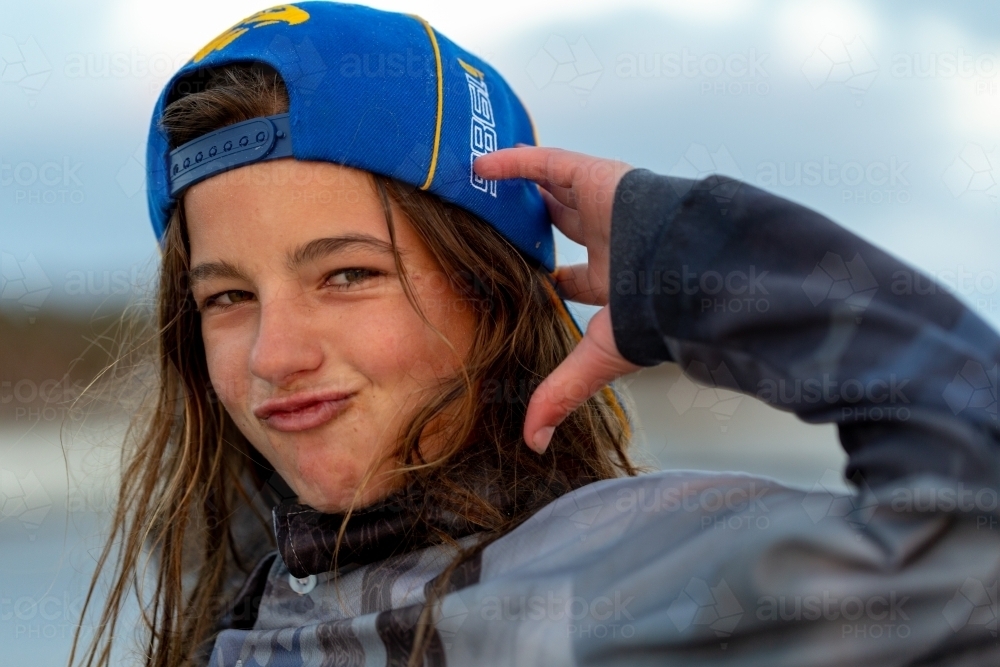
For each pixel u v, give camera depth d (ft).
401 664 2.85
